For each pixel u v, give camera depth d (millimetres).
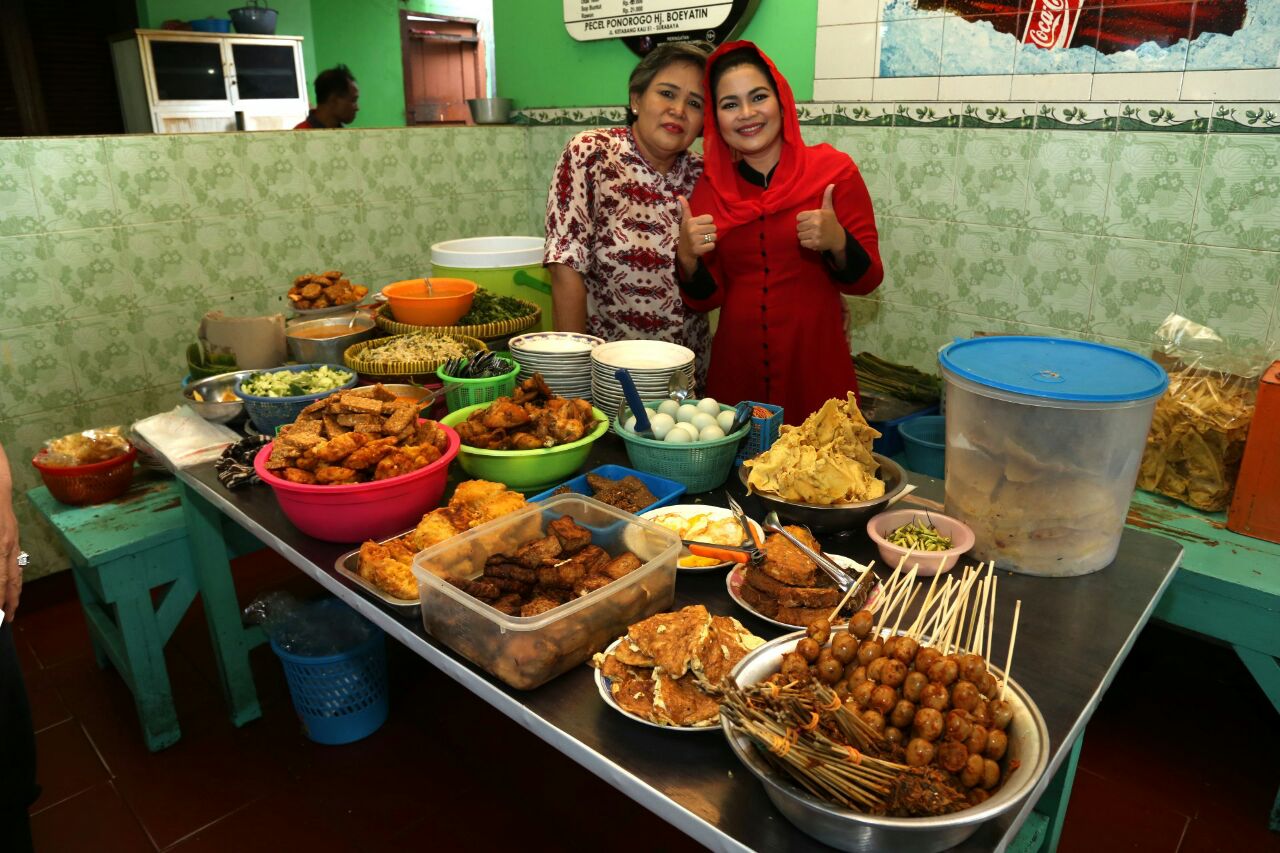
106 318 3104
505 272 2541
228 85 5957
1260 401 1958
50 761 2213
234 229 3336
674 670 1014
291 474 1422
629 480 1558
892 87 2912
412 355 2029
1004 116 2699
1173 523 2117
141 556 2072
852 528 1420
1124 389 1218
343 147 3547
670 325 2502
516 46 4023
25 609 2932
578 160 2375
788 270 2289
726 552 1293
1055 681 1079
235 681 2293
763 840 854
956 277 2965
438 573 1222
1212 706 2396
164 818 2029
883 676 903
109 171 3000
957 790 814
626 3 3479
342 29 6953
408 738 2301
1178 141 2410
